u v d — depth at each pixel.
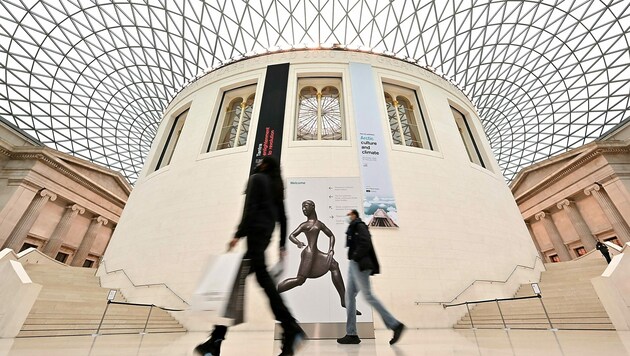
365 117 11.39
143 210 11.02
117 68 23.25
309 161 10.23
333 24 19.89
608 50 20.48
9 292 5.23
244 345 4.22
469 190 11.00
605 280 5.45
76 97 24.50
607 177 18.20
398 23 19.62
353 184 9.59
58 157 21.42
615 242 18.22
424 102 13.39
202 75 15.88
